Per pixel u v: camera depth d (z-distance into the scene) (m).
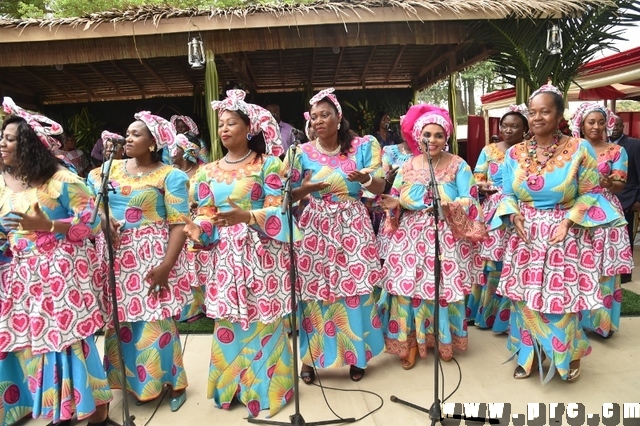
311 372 3.46
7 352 2.85
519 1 5.21
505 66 5.82
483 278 4.22
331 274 3.26
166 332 3.07
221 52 5.60
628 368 3.51
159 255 3.00
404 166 3.62
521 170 3.14
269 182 2.92
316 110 3.15
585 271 3.07
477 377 3.43
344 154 3.29
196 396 3.31
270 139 2.98
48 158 2.68
